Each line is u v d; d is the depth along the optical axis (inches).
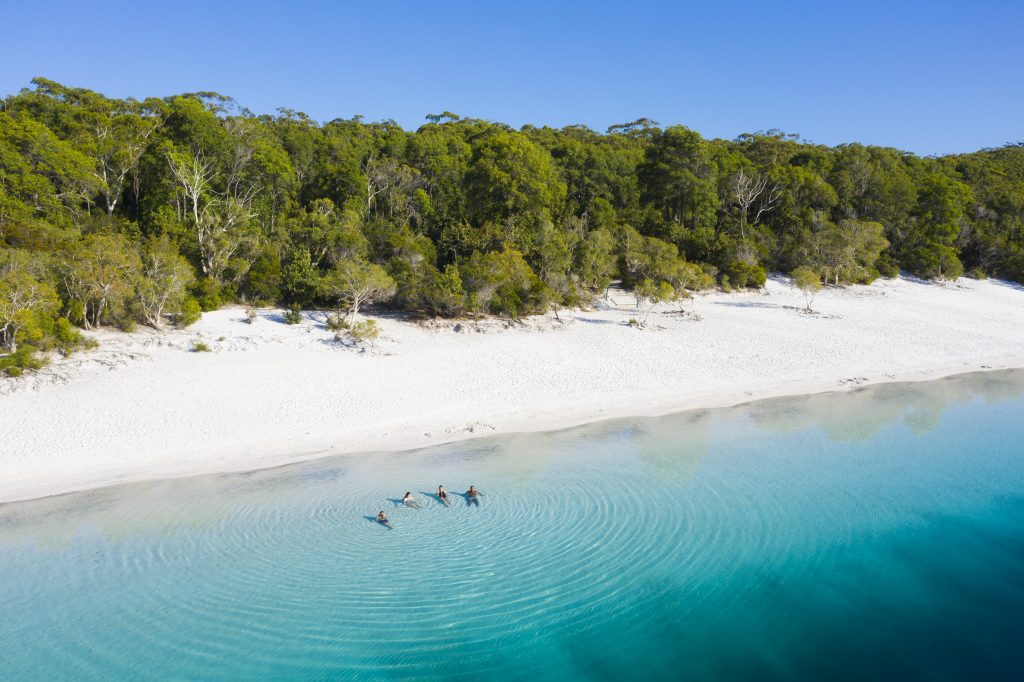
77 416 1001.5
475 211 2422.5
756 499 852.6
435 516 788.6
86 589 627.5
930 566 699.4
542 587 647.8
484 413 1157.7
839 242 2480.3
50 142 1688.0
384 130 3580.2
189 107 2018.9
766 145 3636.8
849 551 725.9
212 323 1492.4
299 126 3105.3
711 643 569.0
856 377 1450.5
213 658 538.3
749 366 1491.1
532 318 1818.4
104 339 1304.1
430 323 1692.9
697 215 2753.4
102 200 2044.8
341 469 922.7
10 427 946.1
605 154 3019.2
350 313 1702.8
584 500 839.1
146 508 789.9
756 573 679.7
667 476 920.3
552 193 2477.9
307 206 2331.4
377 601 618.8
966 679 524.7
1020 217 3117.6
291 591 633.0
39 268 1288.1
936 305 2335.1
